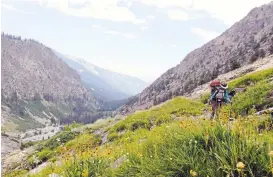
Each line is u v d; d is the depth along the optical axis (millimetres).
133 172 6098
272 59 41000
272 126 7785
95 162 7301
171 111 23406
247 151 4707
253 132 5801
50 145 27422
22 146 43594
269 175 4387
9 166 24812
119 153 8766
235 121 6906
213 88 13625
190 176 4836
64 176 6953
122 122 23078
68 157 7961
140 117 23359
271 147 4797
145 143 7910
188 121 7977
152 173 5461
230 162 4730
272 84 16281
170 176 5059
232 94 13875
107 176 6562
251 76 24594
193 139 5605
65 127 32594
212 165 4750
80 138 23531
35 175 11648
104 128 25875
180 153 5301
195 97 31578
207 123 6441
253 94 15805
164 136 7223
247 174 4488
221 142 5191
